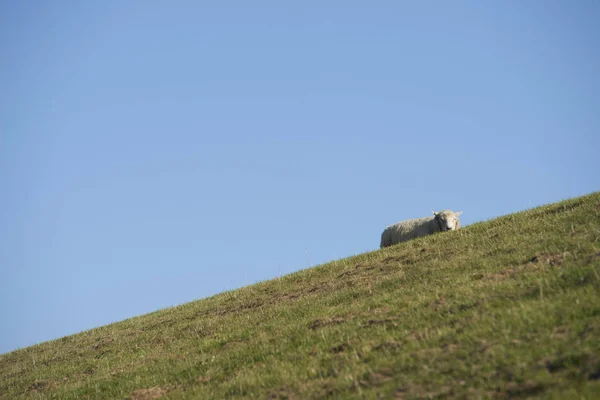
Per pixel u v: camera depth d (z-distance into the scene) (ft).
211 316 117.70
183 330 112.06
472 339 58.18
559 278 68.03
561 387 44.11
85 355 115.65
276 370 69.51
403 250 116.98
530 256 83.71
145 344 110.01
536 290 67.10
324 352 70.49
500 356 51.75
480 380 48.75
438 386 50.29
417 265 100.68
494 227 111.24
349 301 93.20
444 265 94.38
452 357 55.16
